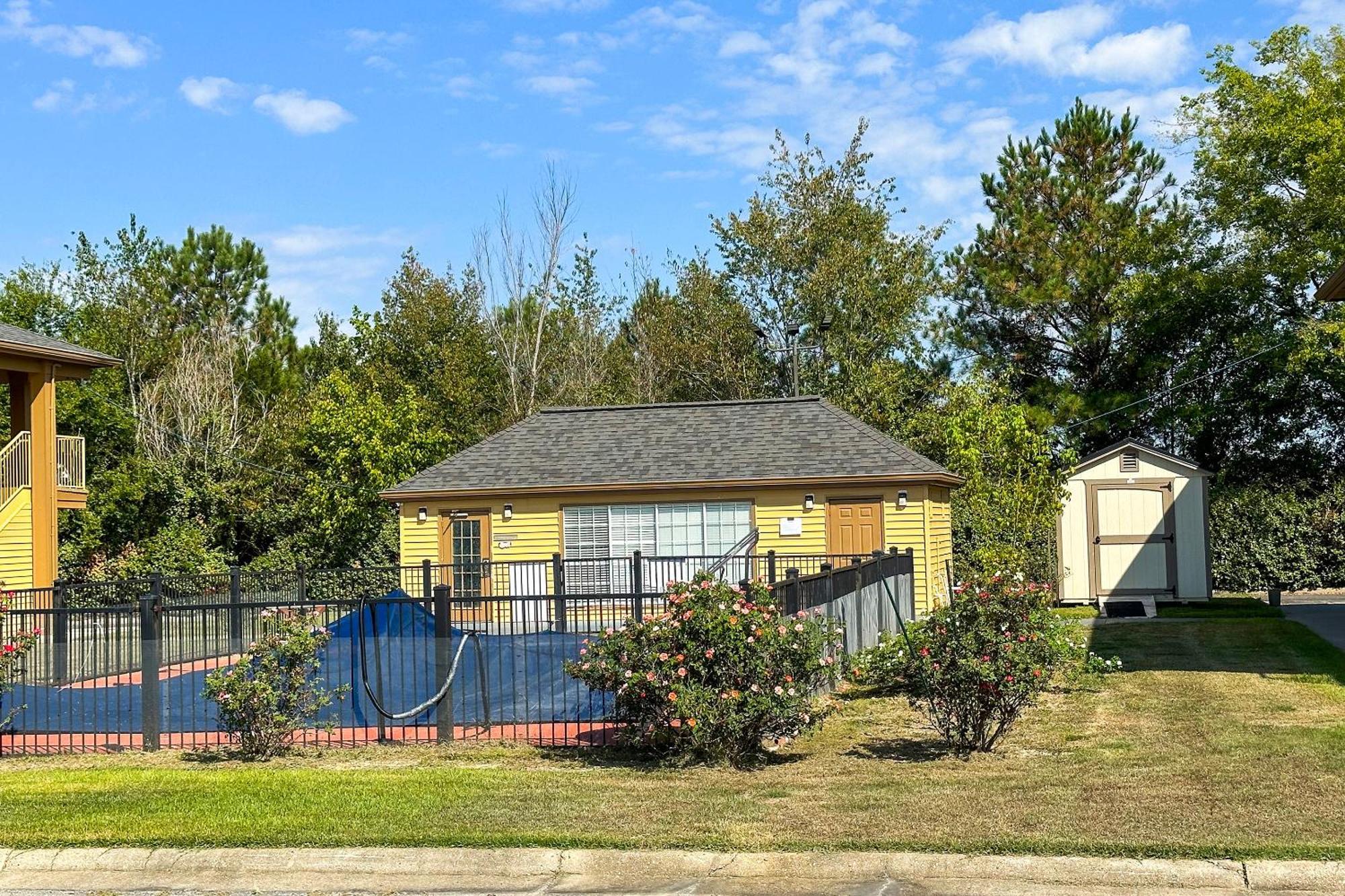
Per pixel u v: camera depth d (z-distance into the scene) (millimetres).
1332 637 18531
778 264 42656
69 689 12961
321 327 51844
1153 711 12180
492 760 10922
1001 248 37625
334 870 7598
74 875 7668
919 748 10719
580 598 11891
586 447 26156
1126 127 37875
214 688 11320
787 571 14094
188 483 36000
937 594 24375
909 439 36719
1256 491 29234
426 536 25375
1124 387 37188
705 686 10141
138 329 43094
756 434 25797
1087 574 25734
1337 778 8750
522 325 46125
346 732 12492
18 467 26406
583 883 7289
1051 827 7656
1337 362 32219
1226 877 6844
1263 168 32750
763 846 7500
